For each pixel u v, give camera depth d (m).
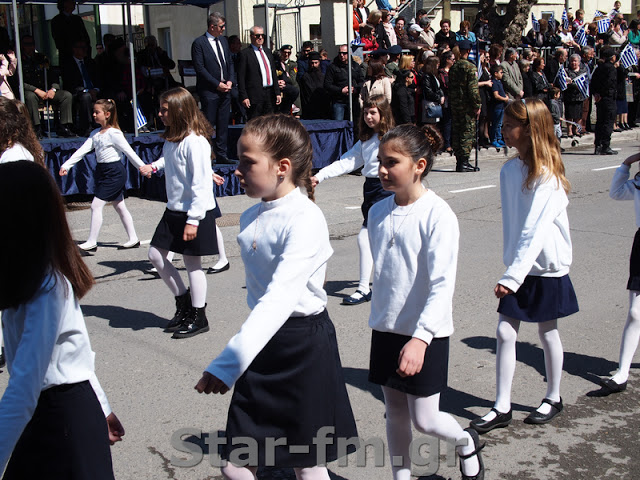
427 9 18.44
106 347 4.93
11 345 2.02
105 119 7.44
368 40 13.96
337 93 12.80
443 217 2.69
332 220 9.08
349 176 12.55
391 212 2.82
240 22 16.55
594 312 5.43
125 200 10.62
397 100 11.79
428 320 2.61
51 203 2.00
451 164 13.48
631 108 17.69
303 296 2.43
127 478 3.25
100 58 12.57
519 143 3.41
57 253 2.01
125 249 7.86
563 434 3.60
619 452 3.42
